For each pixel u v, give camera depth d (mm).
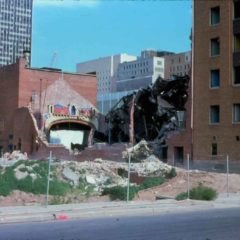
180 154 59094
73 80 81188
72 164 39125
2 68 80375
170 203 23281
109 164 43344
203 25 57656
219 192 31203
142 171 39656
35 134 69625
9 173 29484
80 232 14438
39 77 77562
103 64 171875
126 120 72375
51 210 19250
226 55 55000
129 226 15938
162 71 149250
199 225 16344
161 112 68438
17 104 75812
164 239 13211
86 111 76375
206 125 56344
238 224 16656
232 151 53344
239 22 54156
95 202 24578
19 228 15297
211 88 56344
